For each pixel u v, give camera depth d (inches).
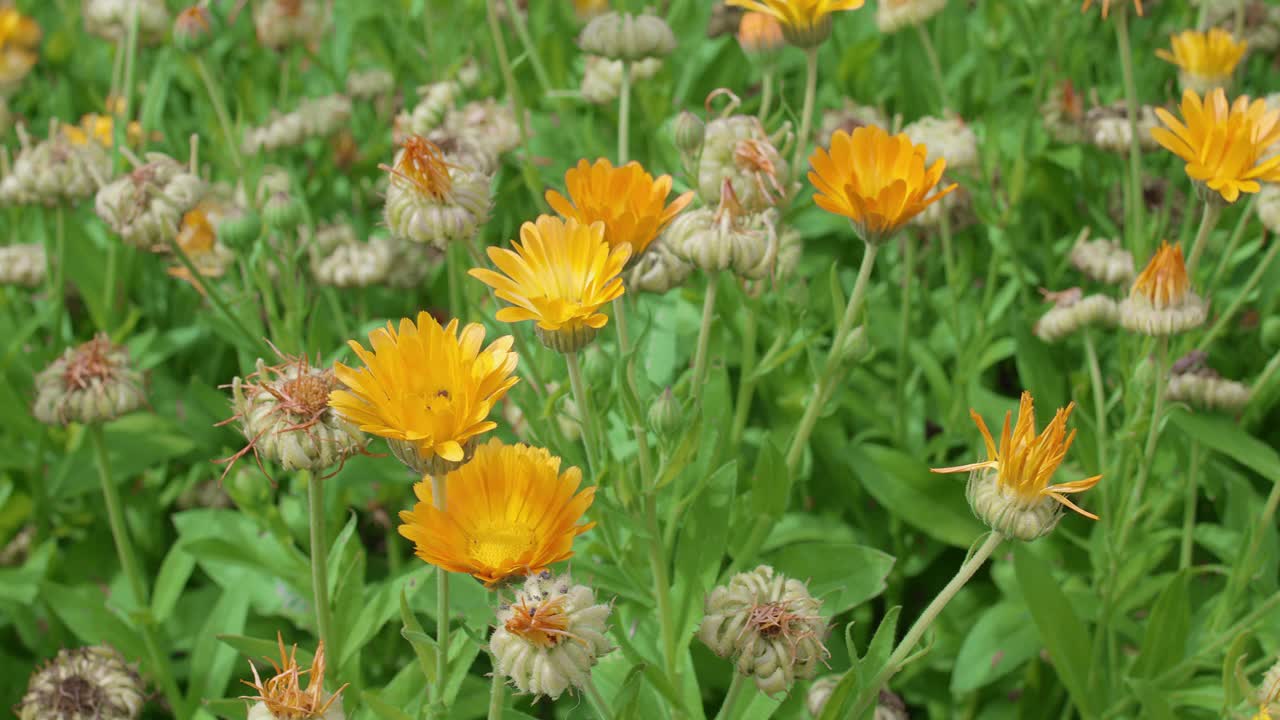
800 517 41.3
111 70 58.8
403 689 37.3
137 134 47.1
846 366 37.0
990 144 45.4
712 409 39.0
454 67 46.4
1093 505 41.4
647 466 35.3
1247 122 36.3
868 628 41.5
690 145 38.3
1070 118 44.9
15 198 43.5
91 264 44.8
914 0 44.3
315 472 34.1
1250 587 40.6
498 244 46.8
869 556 37.7
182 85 58.6
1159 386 37.9
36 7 63.5
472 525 32.1
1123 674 39.8
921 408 43.7
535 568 31.7
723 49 50.6
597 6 50.5
